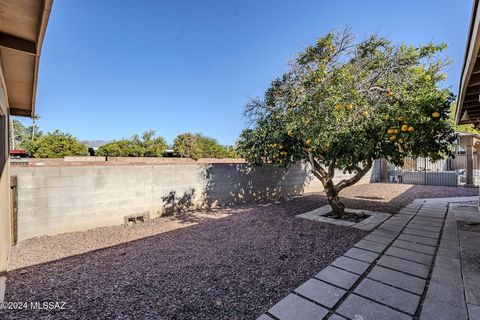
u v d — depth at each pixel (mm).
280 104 5164
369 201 7992
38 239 4172
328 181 5727
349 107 3701
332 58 4469
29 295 2424
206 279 2740
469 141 8188
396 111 3945
